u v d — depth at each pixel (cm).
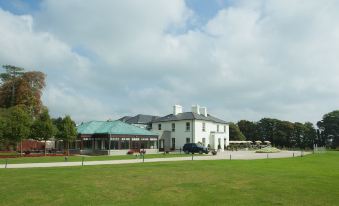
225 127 7675
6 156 4375
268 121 11788
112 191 1653
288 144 11375
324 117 11344
